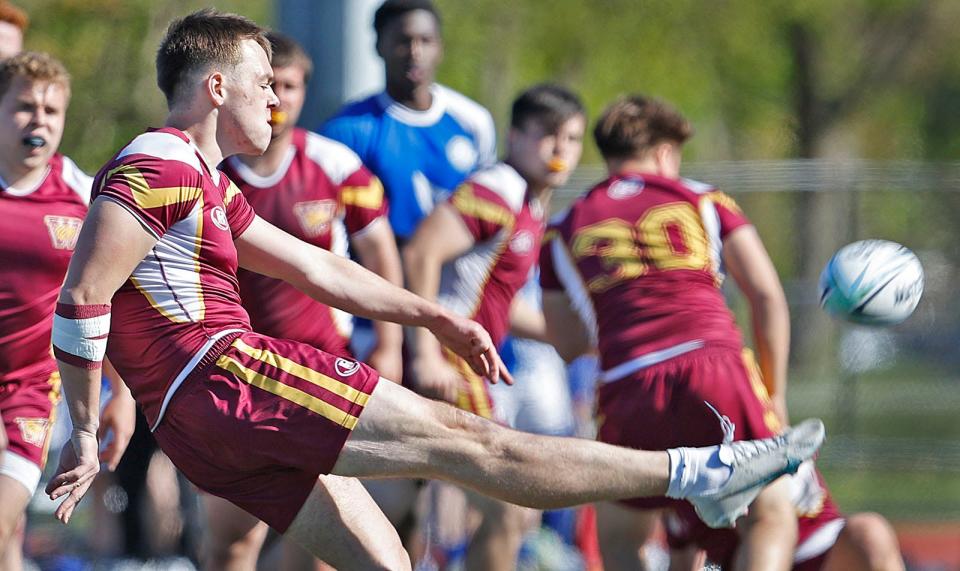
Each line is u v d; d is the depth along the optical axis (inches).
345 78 1140.5
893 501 1652.3
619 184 835.4
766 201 1771.7
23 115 758.5
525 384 1049.5
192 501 1181.1
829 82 3897.6
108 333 559.8
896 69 3924.7
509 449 590.2
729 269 814.5
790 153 3890.3
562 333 865.5
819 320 1731.1
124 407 756.0
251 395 567.2
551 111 914.7
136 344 571.5
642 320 785.6
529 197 925.8
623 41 3253.0
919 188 1732.3
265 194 803.4
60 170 792.9
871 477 1702.8
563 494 595.2
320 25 1143.0
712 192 821.2
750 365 775.7
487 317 923.4
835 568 744.3
